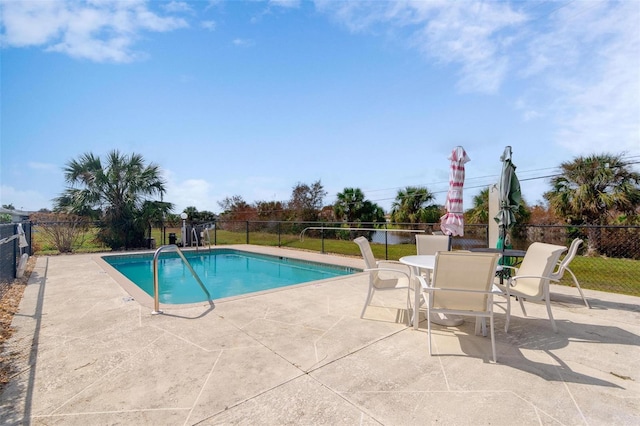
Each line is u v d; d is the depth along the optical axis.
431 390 2.33
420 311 4.22
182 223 13.09
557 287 5.85
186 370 2.62
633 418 2.01
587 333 3.48
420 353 2.96
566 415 2.04
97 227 11.17
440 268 2.98
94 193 10.85
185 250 11.69
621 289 5.87
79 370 2.63
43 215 10.90
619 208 12.66
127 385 2.40
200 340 3.24
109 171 11.12
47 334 3.41
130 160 11.59
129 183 11.25
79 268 7.53
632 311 4.30
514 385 2.40
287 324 3.71
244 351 2.98
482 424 1.96
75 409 2.10
